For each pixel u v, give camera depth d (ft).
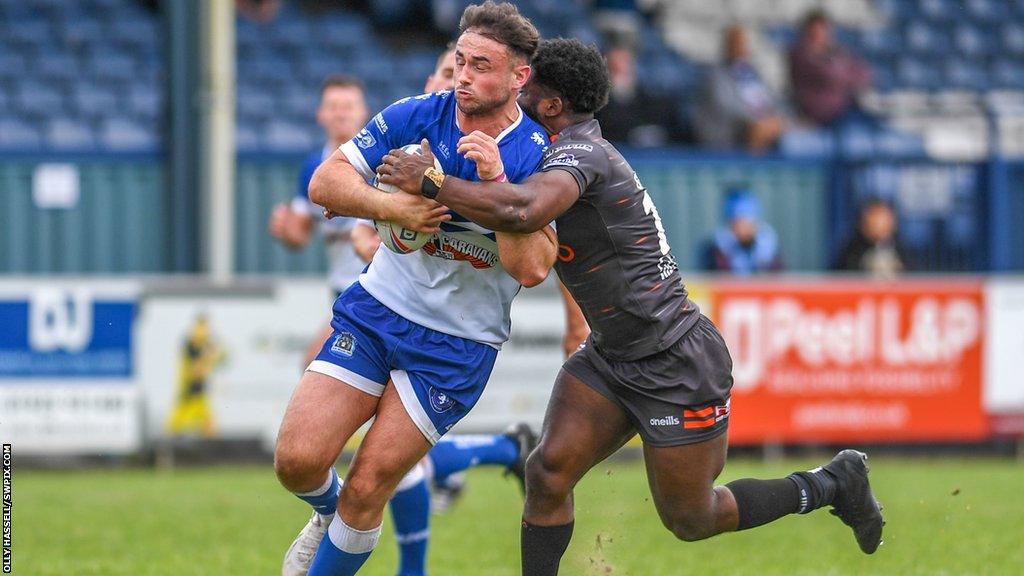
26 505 101.81
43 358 121.39
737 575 74.95
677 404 57.98
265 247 156.66
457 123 56.24
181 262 138.72
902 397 134.51
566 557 70.95
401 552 69.97
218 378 124.16
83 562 77.61
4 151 150.82
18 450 120.98
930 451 142.51
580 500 97.09
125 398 122.83
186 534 88.94
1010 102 178.19
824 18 183.93
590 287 57.67
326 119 86.02
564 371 60.23
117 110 183.32
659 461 58.59
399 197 53.52
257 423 124.98
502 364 126.21
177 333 123.54
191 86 137.28
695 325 58.70
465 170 56.03
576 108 57.77
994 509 99.71
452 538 87.86
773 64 209.97
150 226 153.38
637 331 57.62
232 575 73.41
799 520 97.25
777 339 132.26
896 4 221.87
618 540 79.66
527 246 54.65
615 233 56.70
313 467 55.31
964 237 166.61
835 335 133.28
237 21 199.41
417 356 56.65
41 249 151.84
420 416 56.39
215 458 127.24
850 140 176.55
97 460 129.39
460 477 95.14
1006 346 136.36
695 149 172.14
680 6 218.79
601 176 55.83
